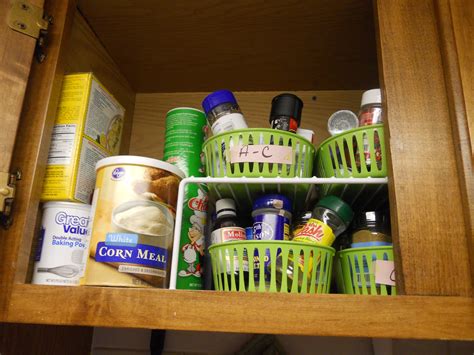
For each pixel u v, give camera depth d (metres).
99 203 0.64
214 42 0.93
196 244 0.74
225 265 0.64
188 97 1.09
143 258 0.62
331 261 0.65
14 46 0.67
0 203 0.61
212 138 0.72
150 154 1.05
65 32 0.72
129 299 0.57
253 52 0.95
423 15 0.66
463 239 0.56
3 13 0.68
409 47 0.65
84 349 0.92
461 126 0.59
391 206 0.60
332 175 0.69
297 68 0.99
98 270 0.60
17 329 0.74
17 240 0.61
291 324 0.54
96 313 0.57
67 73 0.81
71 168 0.70
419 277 0.55
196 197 0.76
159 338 0.91
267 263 0.62
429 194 0.58
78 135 0.72
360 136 0.68
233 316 0.55
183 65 1.00
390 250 0.62
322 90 1.05
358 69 0.98
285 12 0.83
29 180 0.64
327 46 0.92
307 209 0.81
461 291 0.54
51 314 0.57
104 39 0.93
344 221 0.68
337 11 0.82
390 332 0.53
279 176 0.67
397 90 0.63
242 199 0.78
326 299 0.55
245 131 0.69
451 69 0.62
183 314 0.56
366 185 0.69
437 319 0.53
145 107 1.09
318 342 0.90
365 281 0.62
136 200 0.64
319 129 1.02
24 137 0.66
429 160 0.59
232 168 0.69
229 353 0.91
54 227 0.69
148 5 0.83
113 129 0.83
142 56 0.98
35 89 0.68
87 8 0.85
